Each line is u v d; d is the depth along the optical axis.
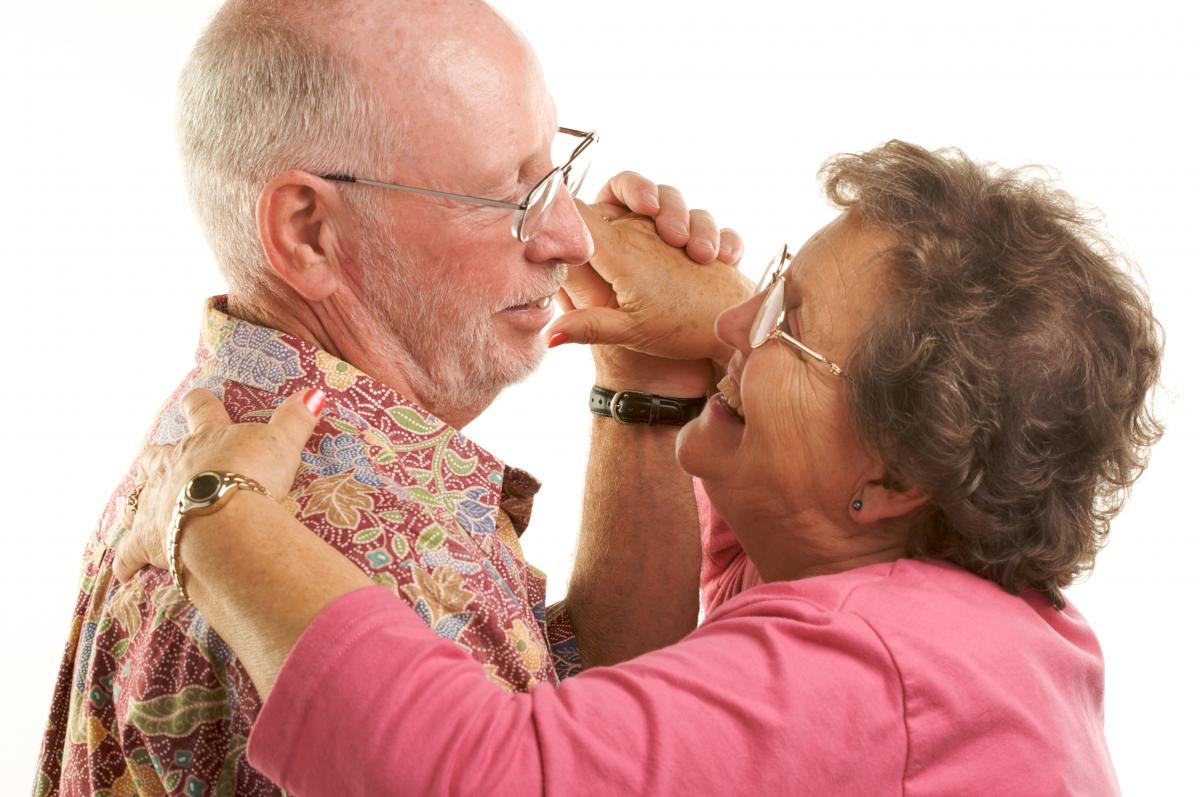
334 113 1.21
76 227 3.23
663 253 1.57
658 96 3.24
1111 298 1.21
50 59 3.18
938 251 1.18
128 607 1.18
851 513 1.26
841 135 3.21
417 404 1.29
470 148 1.23
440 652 1.00
